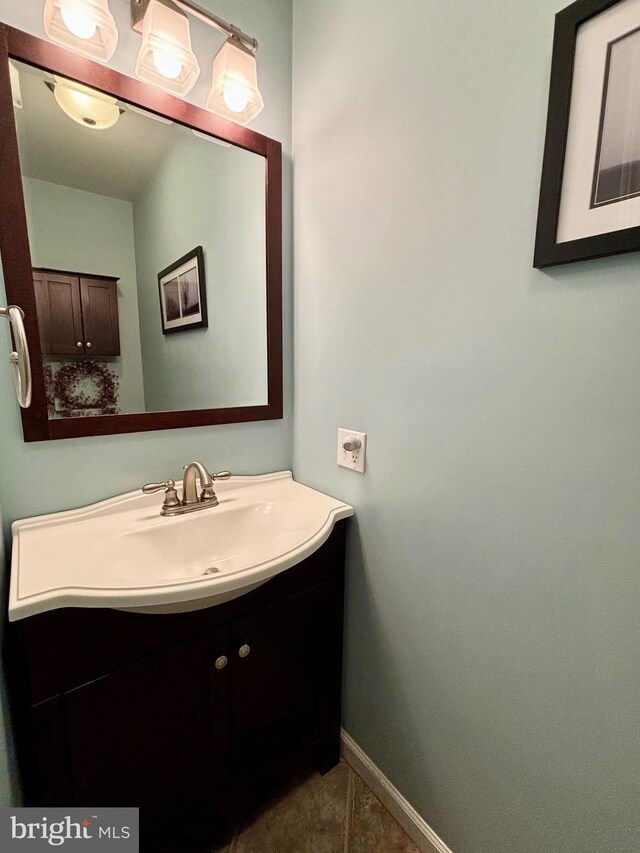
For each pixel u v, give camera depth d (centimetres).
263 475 134
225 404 123
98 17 80
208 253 115
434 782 100
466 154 77
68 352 96
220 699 92
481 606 85
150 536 99
